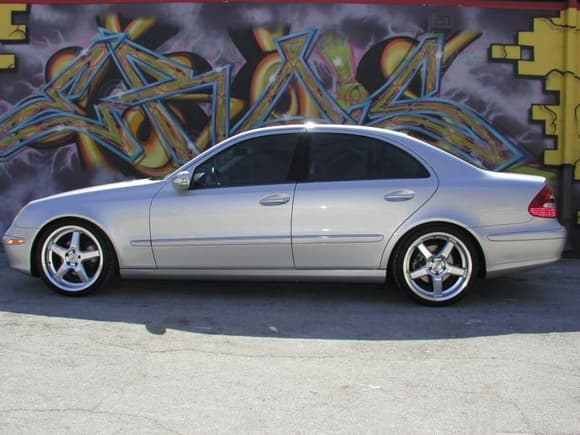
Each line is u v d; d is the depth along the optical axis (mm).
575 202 8984
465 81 8953
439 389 3930
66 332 4949
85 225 5855
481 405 3709
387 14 8891
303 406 3682
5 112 9133
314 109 8992
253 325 5172
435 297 5684
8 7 9008
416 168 5707
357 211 5586
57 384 3967
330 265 5672
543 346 4715
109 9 8977
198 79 8992
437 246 5695
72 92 9078
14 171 9195
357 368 4266
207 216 5703
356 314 5500
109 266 5891
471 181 5648
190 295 6094
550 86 8930
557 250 5680
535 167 9000
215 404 3701
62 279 5992
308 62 8945
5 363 4309
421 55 8922
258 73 8977
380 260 5641
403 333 4992
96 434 3336
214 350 4586
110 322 5211
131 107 9047
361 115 8992
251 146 5887
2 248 8875
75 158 9133
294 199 5633
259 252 5676
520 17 8883
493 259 5625
